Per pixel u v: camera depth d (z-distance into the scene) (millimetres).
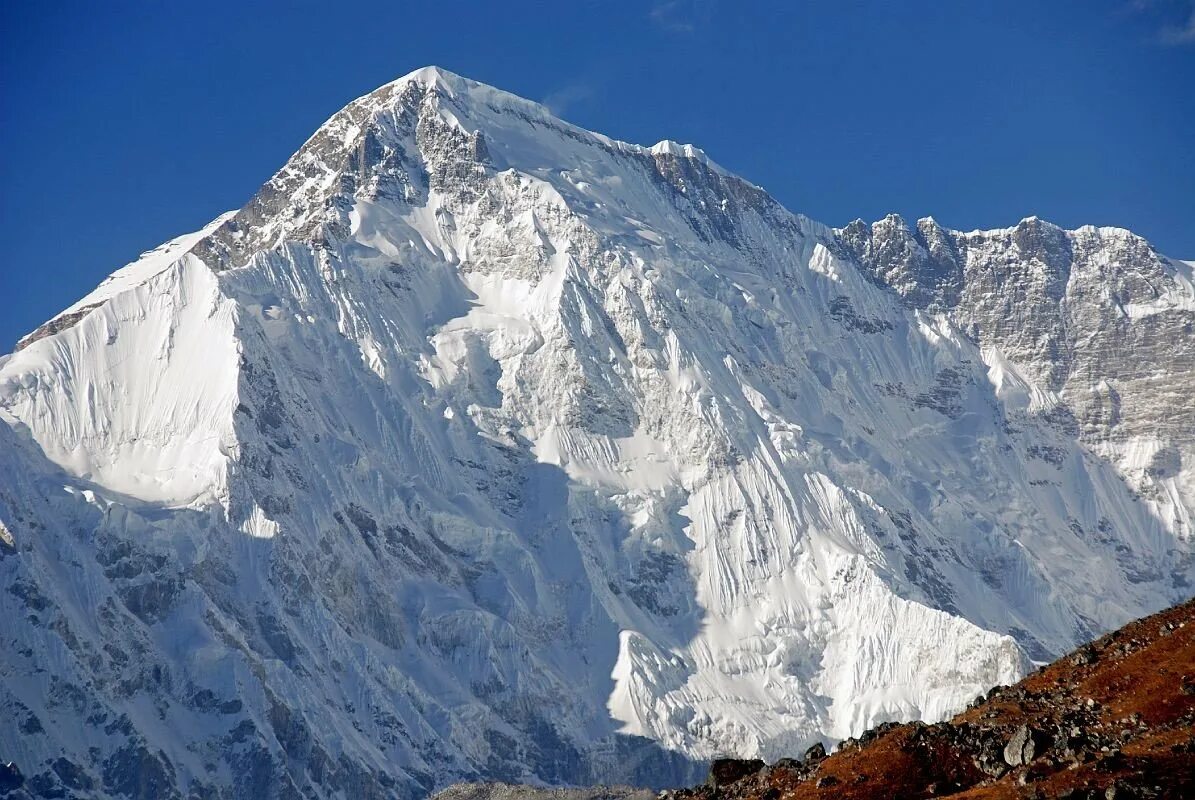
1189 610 148500
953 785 138750
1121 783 125375
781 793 146250
